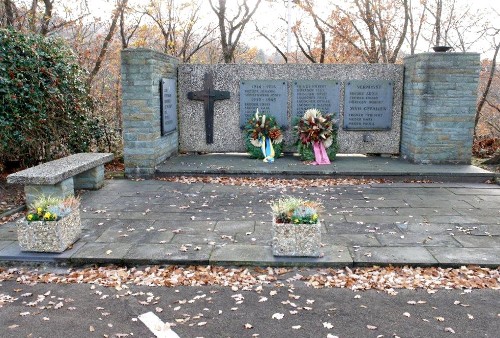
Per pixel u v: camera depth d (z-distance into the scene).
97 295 4.07
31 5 12.08
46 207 4.94
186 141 10.72
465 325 3.50
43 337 3.39
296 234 4.63
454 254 4.76
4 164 8.92
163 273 4.48
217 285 4.25
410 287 4.14
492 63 14.84
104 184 8.28
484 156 11.14
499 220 6.00
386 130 10.37
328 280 4.30
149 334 3.43
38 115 8.11
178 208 6.63
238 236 5.37
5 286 4.27
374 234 5.43
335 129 9.94
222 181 8.47
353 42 17.86
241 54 21.03
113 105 16.95
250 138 10.02
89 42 15.05
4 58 7.54
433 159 9.43
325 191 7.68
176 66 10.40
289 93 10.37
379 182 8.45
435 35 16.81
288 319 3.62
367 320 3.60
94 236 5.38
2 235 5.46
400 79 10.16
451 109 9.23
